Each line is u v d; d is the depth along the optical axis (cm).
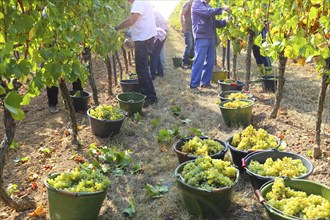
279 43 256
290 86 464
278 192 179
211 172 192
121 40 520
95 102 391
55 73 206
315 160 254
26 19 174
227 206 192
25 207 208
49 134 332
